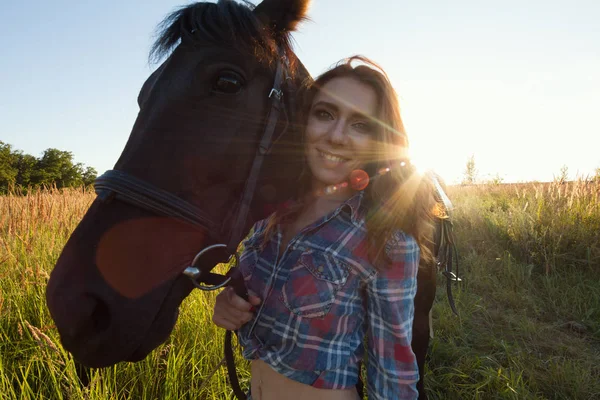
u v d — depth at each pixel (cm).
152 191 99
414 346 180
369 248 104
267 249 122
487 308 387
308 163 122
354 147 113
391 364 104
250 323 112
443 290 431
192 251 105
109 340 90
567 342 323
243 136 115
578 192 565
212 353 240
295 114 131
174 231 102
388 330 105
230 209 116
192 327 258
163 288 97
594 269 466
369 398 111
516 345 309
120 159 105
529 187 891
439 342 301
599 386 255
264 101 122
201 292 299
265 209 128
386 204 106
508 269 458
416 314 177
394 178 111
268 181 127
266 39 118
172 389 201
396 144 116
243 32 114
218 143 110
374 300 106
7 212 415
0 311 248
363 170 120
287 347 104
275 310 106
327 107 115
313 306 100
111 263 92
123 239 95
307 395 104
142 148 103
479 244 575
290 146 130
